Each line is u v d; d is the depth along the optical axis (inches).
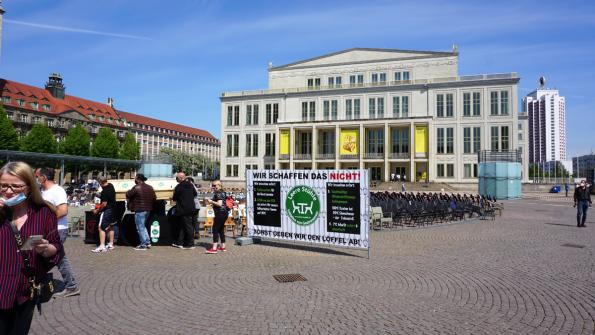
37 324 211.8
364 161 2583.7
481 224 696.4
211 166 4601.4
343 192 415.8
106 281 298.7
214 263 366.0
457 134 2509.8
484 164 1565.0
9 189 125.0
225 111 3061.0
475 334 199.5
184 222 438.6
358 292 272.5
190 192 439.2
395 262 373.7
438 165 2532.0
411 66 2743.6
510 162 1524.4
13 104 3629.4
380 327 207.9
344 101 2785.4
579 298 260.4
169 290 275.4
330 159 2667.3
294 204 450.9
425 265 360.2
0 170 126.5
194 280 302.8
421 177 2551.7
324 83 2952.8
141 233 432.5
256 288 281.4
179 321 215.9
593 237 537.0
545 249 444.1
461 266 355.6
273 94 2938.0
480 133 2464.3
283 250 437.1
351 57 2901.1
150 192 438.0
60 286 282.2
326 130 2768.2
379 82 2701.8
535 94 6289.4
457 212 751.1
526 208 1087.0
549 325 212.1
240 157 2999.5
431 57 2696.9
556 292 273.9
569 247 458.0
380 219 619.8
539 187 2196.1
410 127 2463.1
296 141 2832.2
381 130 2687.0
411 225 679.1
